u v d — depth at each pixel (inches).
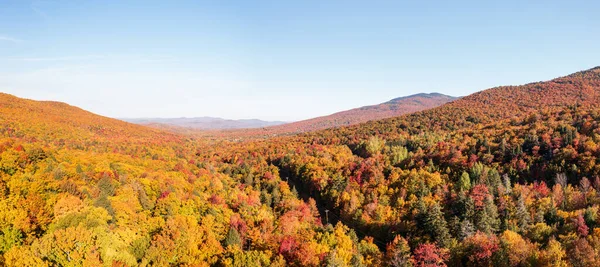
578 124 4852.4
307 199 5004.9
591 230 2598.4
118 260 1849.2
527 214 2940.5
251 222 2925.7
